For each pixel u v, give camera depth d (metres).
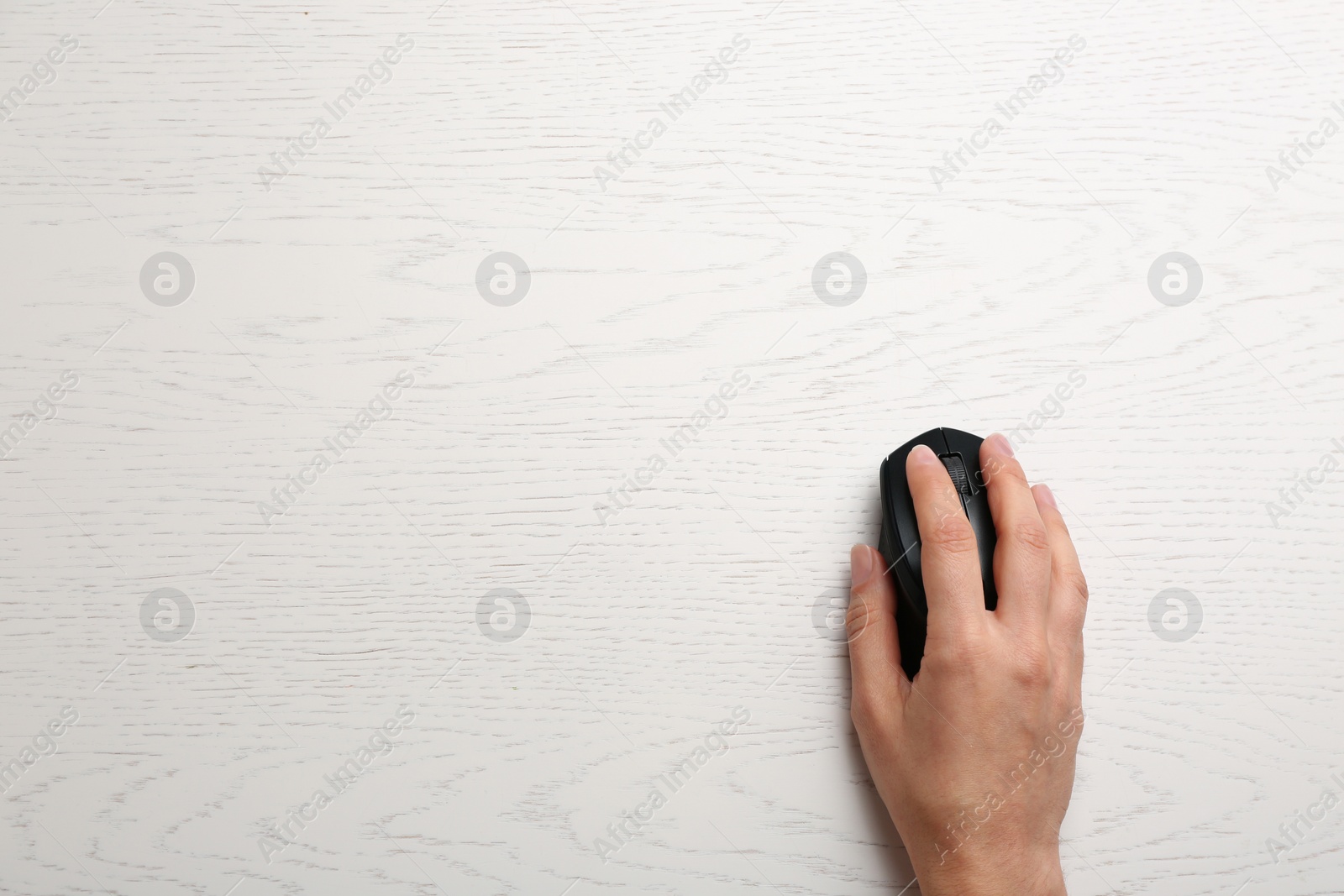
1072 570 0.63
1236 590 0.68
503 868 0.64
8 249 0.70
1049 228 0.71
